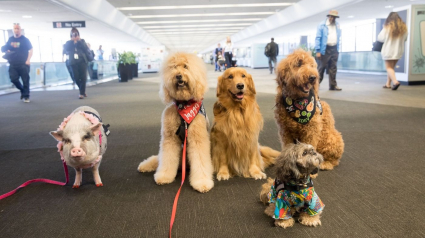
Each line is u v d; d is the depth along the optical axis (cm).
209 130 357
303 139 314
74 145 254
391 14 895
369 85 1084
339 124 518
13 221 241
